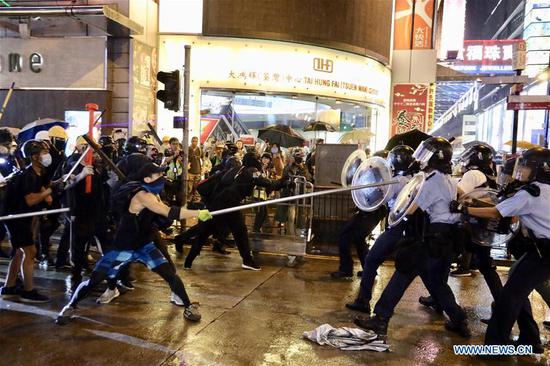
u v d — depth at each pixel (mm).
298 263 7754
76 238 5961
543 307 5926
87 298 5621
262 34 14445
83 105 12750
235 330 4758
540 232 4008
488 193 4711
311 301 5793
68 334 4512
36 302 5398
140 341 4398
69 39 12727
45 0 12719
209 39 14352
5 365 3857
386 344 4488
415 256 4500
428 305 5766
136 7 12891
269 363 4055
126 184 4711
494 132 49438
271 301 5742
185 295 4961
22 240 5285
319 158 8500
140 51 13117
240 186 7027
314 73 15328
